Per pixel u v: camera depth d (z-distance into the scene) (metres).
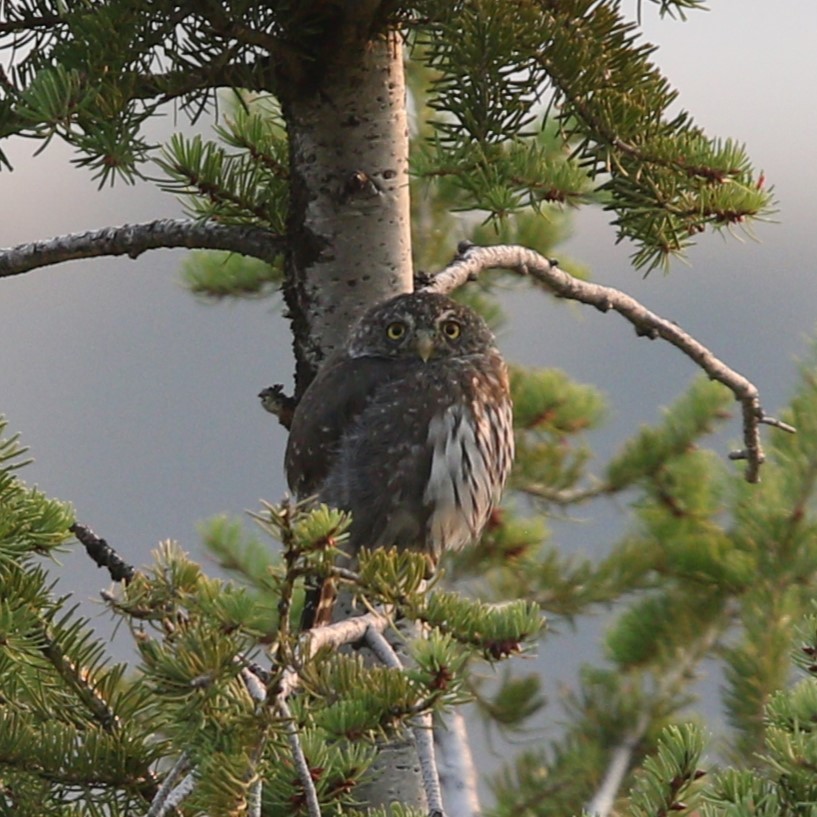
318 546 5.96
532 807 13.45
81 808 7.31
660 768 7.02
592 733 13.96
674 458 15.52
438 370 11.05
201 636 6.00
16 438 7.13
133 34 7.96
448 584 15.38
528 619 6.68
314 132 9.95
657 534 15.27
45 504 7.17
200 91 8.52
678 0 9.05
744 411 11.95
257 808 5.93
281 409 11.06
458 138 8.52
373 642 7.19
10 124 7.95
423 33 8.79
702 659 14.45
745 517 14.24
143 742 7.36
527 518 15.59
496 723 14.40
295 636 6.14
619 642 14.55
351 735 6.44
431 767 6.48
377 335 10.95
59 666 7.55
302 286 10.30
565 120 8.89
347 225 10.08
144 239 10.30
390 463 10.89
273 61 9.43
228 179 10.59
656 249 9.70
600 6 8.80
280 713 6.14
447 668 6.41
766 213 9.20
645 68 8.86
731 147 8.91
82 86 7.84
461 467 11.06
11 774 7.23
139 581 6.34
